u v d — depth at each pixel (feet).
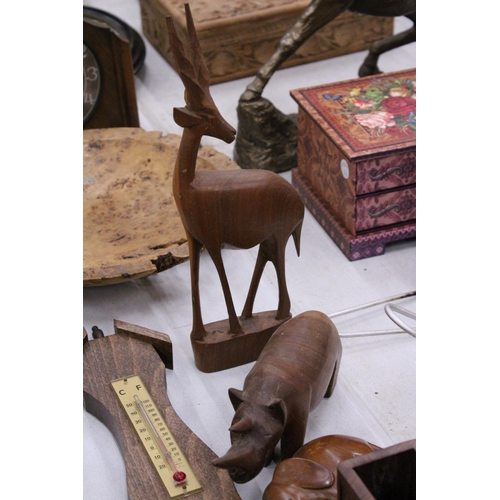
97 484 3.73
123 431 3.79
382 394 4.20
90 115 6.41
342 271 5.15
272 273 5.12
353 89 5.59
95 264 4.80
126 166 5.69
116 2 8.96
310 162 5.60
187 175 3.74
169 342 4.28
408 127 5.10
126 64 6.21
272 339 3.77
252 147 6.05
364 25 7.63
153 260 4.57
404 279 5.06
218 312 4.80
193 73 3.57
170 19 3.45
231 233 3.90
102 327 4.72
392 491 2.83
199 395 4.22
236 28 7.07
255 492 3.64
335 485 3.22
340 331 4.63
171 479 3.51
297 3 7.22
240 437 3.37
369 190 5.01
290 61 7.52
